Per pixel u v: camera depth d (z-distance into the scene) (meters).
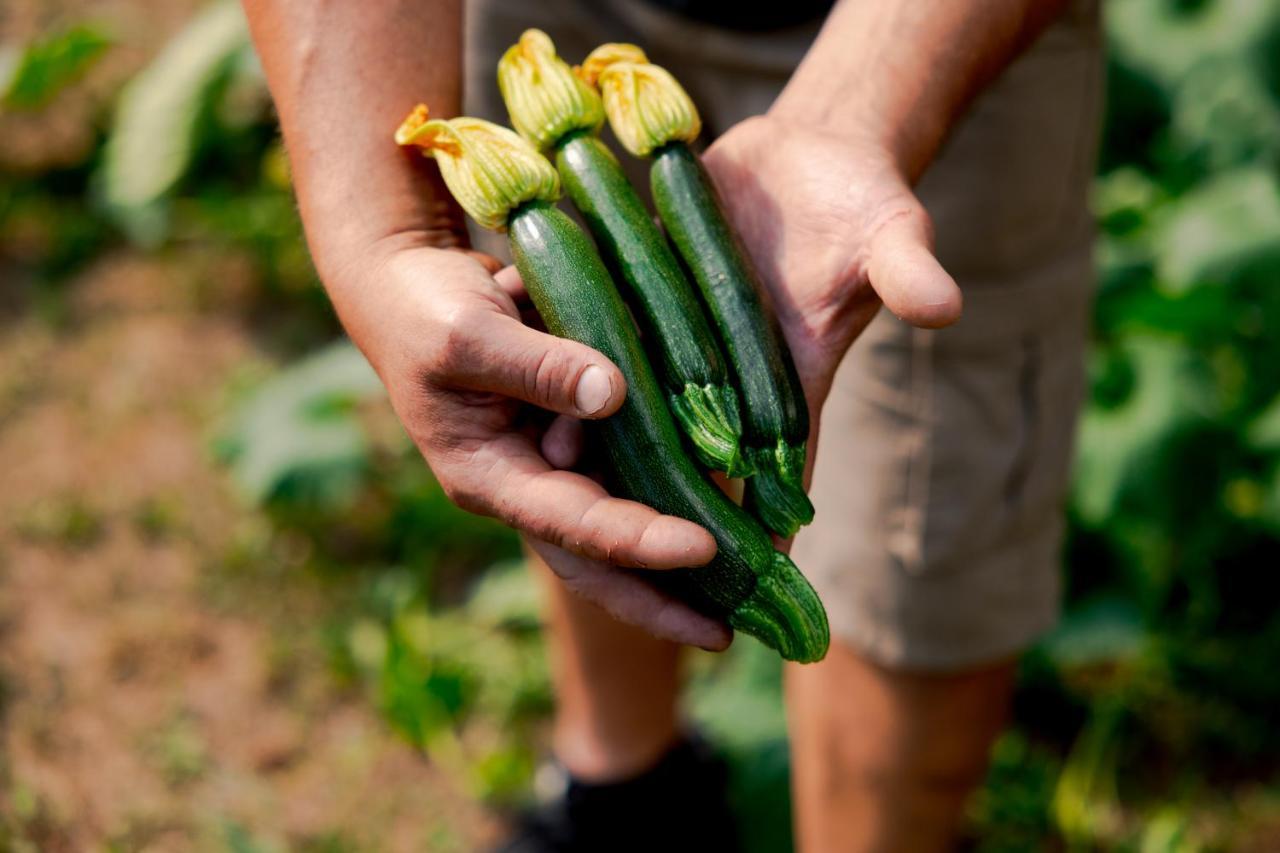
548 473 1.33
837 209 1.44
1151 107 3.36
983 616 1.91
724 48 1.86
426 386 1.34
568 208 2.19
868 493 1.89
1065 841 2.49
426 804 2.60
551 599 2.26
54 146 4.50
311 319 3.81
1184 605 2.85
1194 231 2.79
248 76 3.94
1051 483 1.94
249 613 2.99
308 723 2.75
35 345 3.73
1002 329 1.79
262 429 3.07
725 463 1.32
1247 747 2.60
